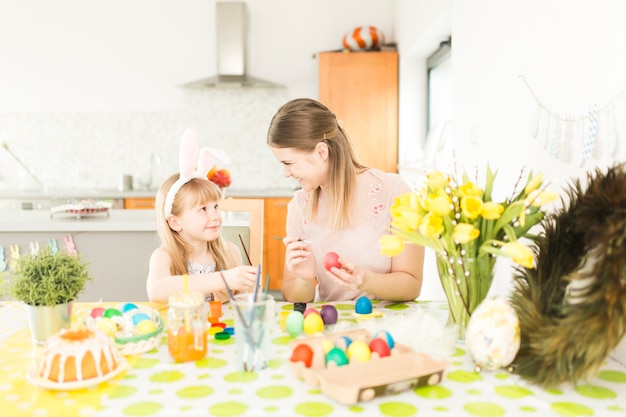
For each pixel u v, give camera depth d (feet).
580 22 4.01
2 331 4.08
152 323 3.73
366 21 15.79
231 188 16.30
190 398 2.89
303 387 3.03
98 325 3.63
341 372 2.94
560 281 3.16
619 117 3.49
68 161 16.33
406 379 2.90
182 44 15.96
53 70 16.06
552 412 2.74
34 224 8.54
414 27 12.08
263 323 3.31
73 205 9.53
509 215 3.37
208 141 16.21
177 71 16.05
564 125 4.28
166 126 16.19
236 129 16.17
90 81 16.08
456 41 7.70
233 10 15.25
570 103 4.18
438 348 3.51
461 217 3.49
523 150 5.14
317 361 3.09
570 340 2.82
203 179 5.44
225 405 2.81
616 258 2.75
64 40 15.96
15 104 16.16
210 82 15.15
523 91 5.13
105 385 3.06
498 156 5.87
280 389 3.01
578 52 4.05
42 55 16.01
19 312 4.63
